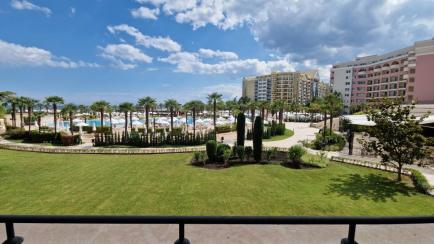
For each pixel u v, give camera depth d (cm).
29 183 1586
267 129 4034
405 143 1465
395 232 225
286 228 227
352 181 1570
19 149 3047
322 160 1989
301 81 13062
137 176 1738
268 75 14125
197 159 2230
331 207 1152
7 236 178
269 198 1269
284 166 1964
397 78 6644
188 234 215
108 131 4866
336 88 9169
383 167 1884
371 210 1121
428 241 213
